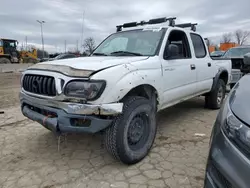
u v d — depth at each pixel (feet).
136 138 9.14
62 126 7.87
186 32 13.21
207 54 15.34
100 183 7.91
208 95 16.90
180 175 8.34
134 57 9.98
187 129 13.14
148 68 9.55
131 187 7.66
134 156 8.91
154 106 10.25
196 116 15.75
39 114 8.83
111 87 7.67
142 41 11.60
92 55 12.44
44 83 8.25
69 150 10.48
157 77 9.92
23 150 10.46
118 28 14.44
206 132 12.66
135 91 9.54
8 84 33.91
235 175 4.39
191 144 11.04
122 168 8.86
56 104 7.91
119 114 8.21
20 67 64.75
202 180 8.02
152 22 13.35
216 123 5.76
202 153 10.07
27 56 100.22
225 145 4.84
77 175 8.41
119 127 8.25
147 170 8.70
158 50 10.76
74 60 9.73
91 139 11.68
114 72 7.97
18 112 16.75
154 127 9.99
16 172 8.64
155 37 11.46
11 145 10.97
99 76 7.55
